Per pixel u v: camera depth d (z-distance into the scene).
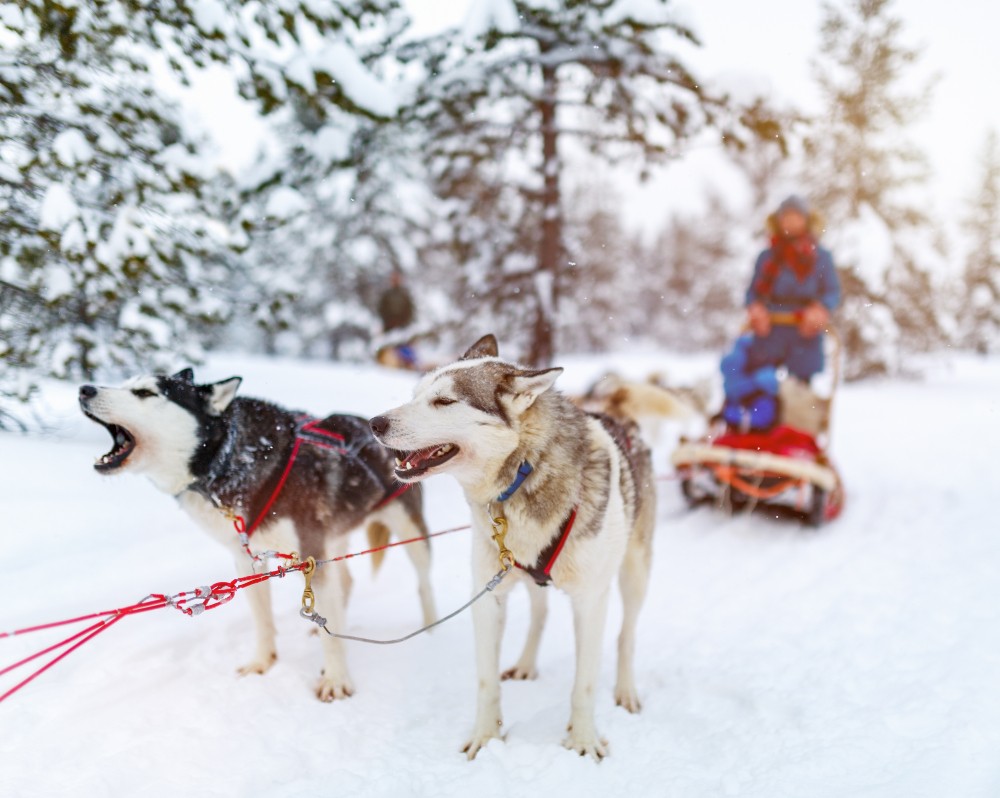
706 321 28.45
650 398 4.35
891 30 14.88
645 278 36.19
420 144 8.58
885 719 2.57
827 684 2.92
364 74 5.39
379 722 2.83
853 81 15.16
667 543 5.08
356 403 8.20
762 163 19.97
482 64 7.71
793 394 5.33
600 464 2.62
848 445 8.04
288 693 3.01
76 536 4.07
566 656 3.50
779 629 3.53
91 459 5.00
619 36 7.19
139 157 5.23
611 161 8.45
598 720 2.79
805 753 2.42
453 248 9.59
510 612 4.09
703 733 2.67
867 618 3.53
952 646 3.09
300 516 3.08
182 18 4.81
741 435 5.26
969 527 4.84
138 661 3.15
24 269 4.84
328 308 20.03
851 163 15.18
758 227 18.31
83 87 5.04
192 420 2.85
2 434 5.23
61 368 5.20
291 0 5.05
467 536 5.27
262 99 5.18
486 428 2.45
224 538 3.07
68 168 4.61
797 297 5.62
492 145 8.42
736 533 5.24
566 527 2.51
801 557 4.64
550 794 2.32
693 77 7.33
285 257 19.05
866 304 15.09
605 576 2.65
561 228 8.98
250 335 23.14
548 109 8.37
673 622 3.77
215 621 3.60
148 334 5.54
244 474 2.95
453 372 2.55
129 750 2.49
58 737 2.57
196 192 5.46
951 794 2.08
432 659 3.40
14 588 3.51
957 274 22.94
